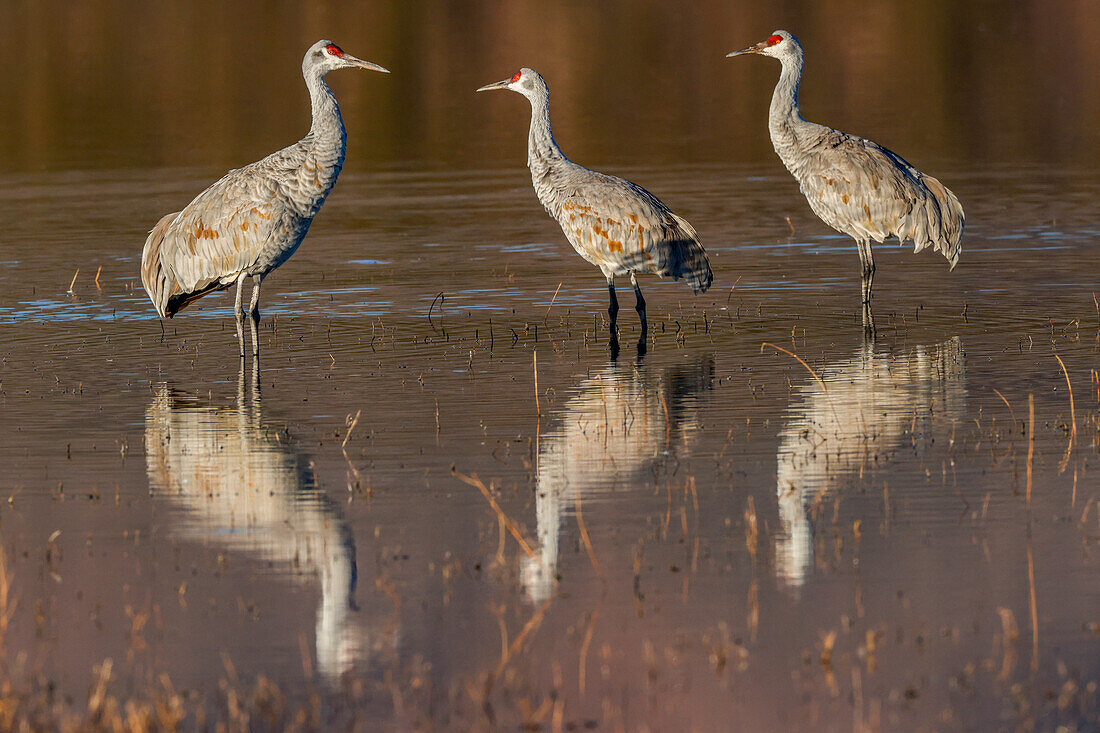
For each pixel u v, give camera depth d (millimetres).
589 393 15273
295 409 14828
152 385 15945
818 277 21453
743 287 20875
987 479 12070
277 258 17578
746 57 46281
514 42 49344
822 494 11828
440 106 40000
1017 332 17625
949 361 16281
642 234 18312
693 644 9273
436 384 15805
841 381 15492
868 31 50625
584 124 36844
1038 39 48156
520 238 24859
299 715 8523
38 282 21750
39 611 9891
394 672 9039
